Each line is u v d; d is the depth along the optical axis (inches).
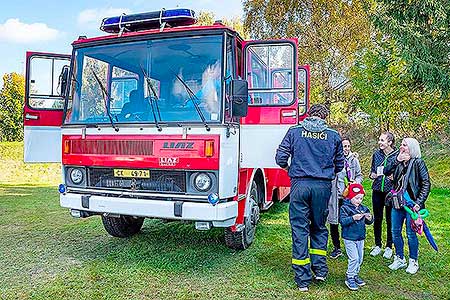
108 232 260.8
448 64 531.5
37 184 651.5
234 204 197.6
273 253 232.5
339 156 187.6
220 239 260.5
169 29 205.8
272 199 320.8
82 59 219.9
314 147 183.5
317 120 188.1
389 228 225.6
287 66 213.2
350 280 183.0
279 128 211.6
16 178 733.3
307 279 181.6
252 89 215.3
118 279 193.3
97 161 206.7
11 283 187.9
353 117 876.0
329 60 849.5
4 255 231.1
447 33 527.5
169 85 201.6
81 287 183.5
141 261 219.0
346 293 178.1
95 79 215.5
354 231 183.0
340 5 821.9
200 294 176.6
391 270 207.0
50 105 231.1
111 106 209.9
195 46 201.5
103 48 216.2
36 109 229.0
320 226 188.2
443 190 505.7
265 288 183.0
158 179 197.5
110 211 201.6
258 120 214.4
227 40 200.2
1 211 374.6
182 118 195.2
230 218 194.4
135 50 210.1
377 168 227.5
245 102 193.6
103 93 212.1
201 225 192.1
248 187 229.0
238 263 215.9
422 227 197.5
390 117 609.0
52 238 269.1
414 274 201.8
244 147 215.8
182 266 211.2
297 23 853.2
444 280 194.5
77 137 212.5
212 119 191.6
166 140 193.2
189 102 196.9
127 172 201.9
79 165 211.9
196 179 191.5
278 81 215.6
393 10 547.8
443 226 305.4
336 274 200.8
